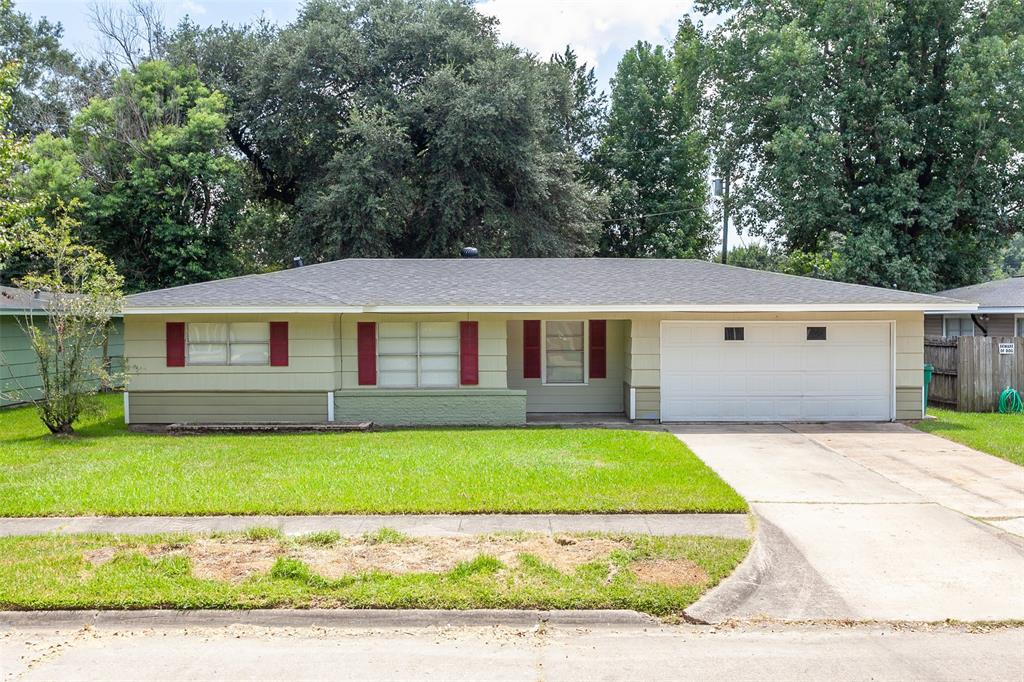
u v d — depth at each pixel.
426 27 31.06
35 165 26.36
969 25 26.27
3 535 7.62
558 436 13.55
